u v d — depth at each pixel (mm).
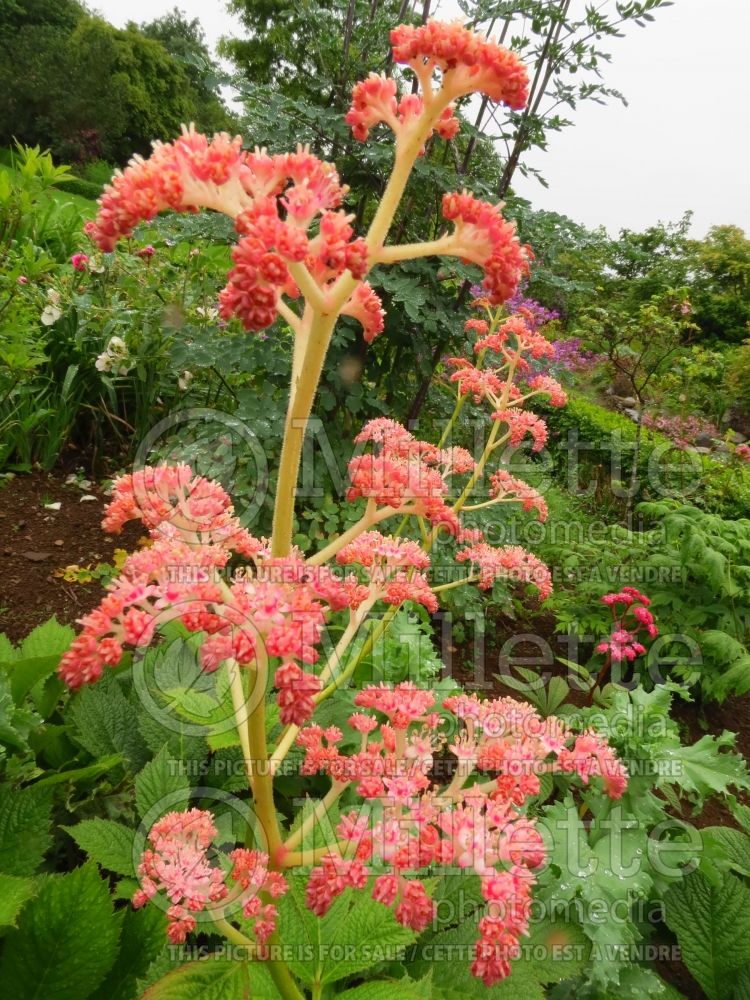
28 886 1663
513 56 1073
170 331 4914
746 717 4461
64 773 2150
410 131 1119
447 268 3768
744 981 2279
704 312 17328
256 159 1039
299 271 1027
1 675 2088
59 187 20609
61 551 4176
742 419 11836
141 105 33344
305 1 4328
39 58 31000
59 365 5254
